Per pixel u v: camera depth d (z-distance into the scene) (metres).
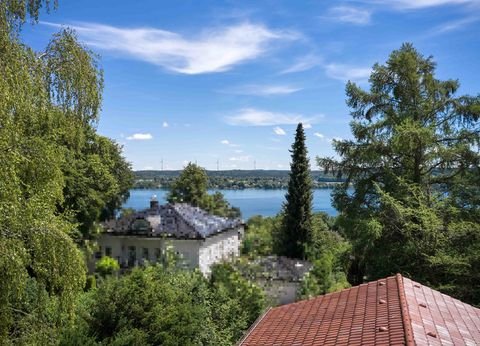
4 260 8.77
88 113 11.48
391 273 22.33
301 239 51.62
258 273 32.38
